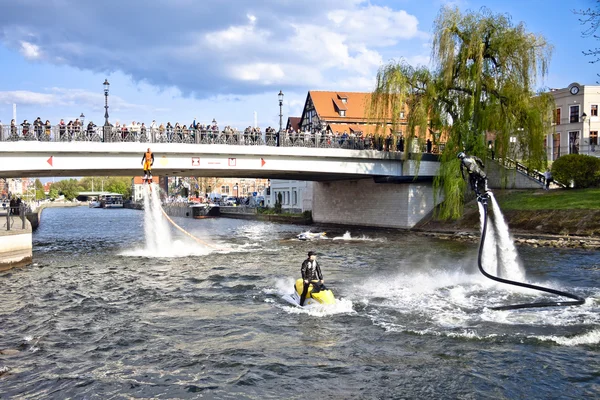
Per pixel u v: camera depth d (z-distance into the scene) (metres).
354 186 52.62
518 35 36.31
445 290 18.62
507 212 38.81
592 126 59.97
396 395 9.81
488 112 36.91
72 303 17.27
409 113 40.53
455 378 10.55
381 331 13.58
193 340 13.11
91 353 12.19
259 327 14.13
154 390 10.12
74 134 31.62
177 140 34.84
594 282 19.89
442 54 38.03
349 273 22.80
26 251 26.06
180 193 136.00
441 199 46.09
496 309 15.55
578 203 35.69
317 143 40.03
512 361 11.40
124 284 20.61
